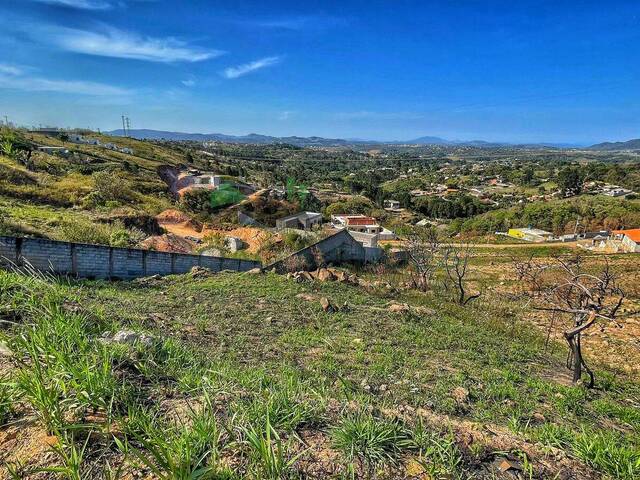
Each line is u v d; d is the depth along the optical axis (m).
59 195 23.02
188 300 8.73
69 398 2.21
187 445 1.81
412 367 5.86
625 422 5.14
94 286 9.09
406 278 16.94
